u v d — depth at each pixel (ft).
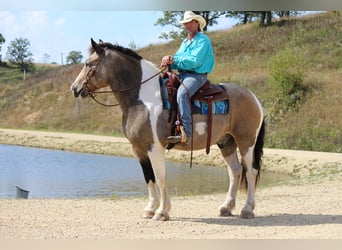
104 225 24.21
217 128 25.36
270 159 58.13
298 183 42.42
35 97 140.97
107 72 24.82
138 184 46.73
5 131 105.50
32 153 77.30
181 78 24.73
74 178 50.83
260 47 121.29
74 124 116.78
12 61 232.94
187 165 61.31
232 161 27.63
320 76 90.12
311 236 21.57
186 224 24.56
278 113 81.76
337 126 73.15
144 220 25.41
